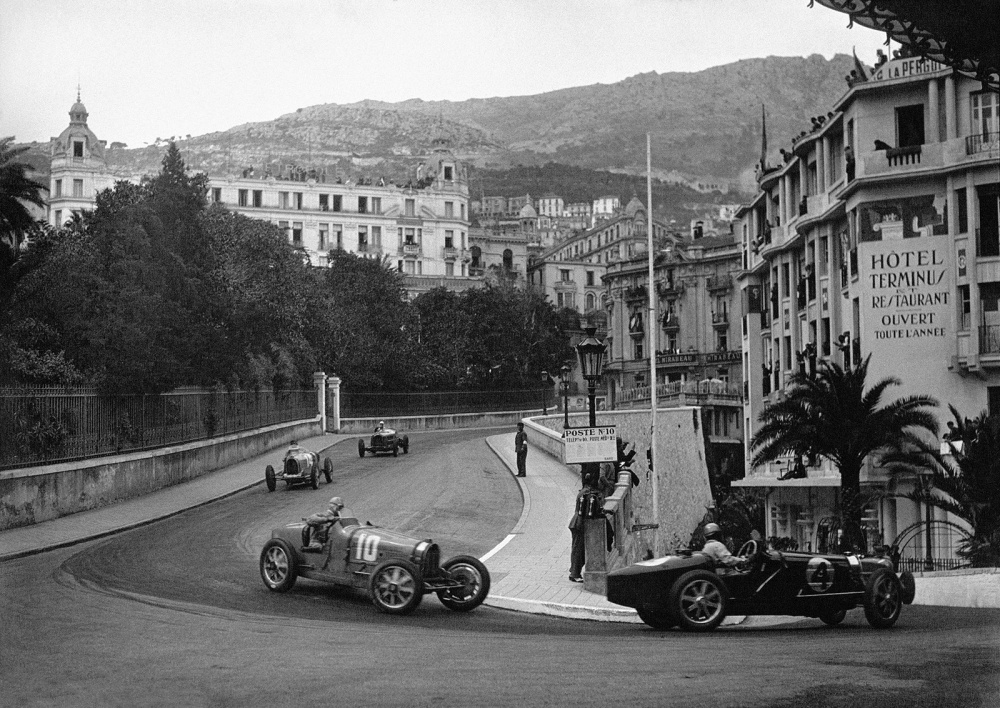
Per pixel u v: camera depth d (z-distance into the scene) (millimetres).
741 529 61094
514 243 156500
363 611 15859
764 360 64562
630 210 159625
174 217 48969
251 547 23578
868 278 40906
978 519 29719
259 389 55031
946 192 40156
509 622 15461
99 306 37281
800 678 10102
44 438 29234
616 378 112188
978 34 15766
